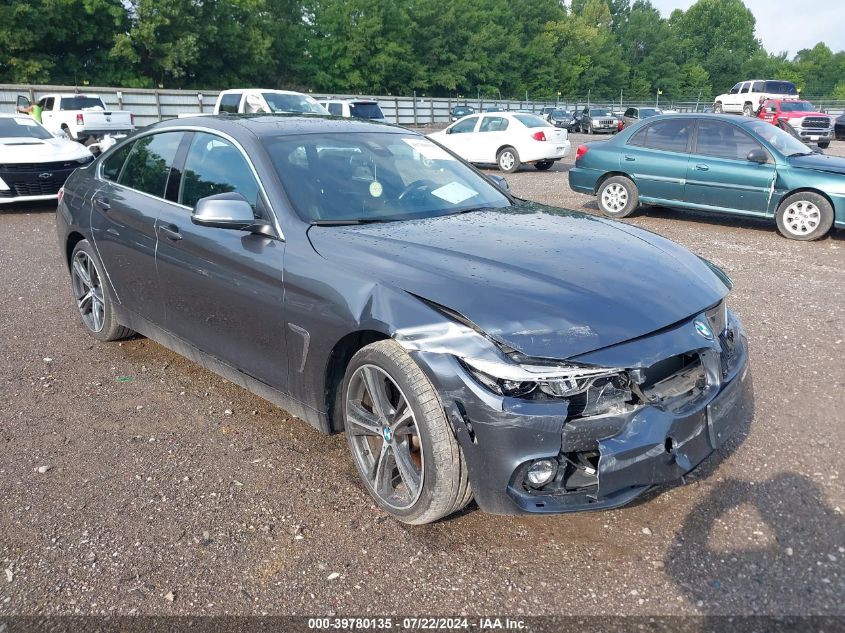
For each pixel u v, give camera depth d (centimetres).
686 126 968
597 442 237
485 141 1769
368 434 296
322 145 370
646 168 990
